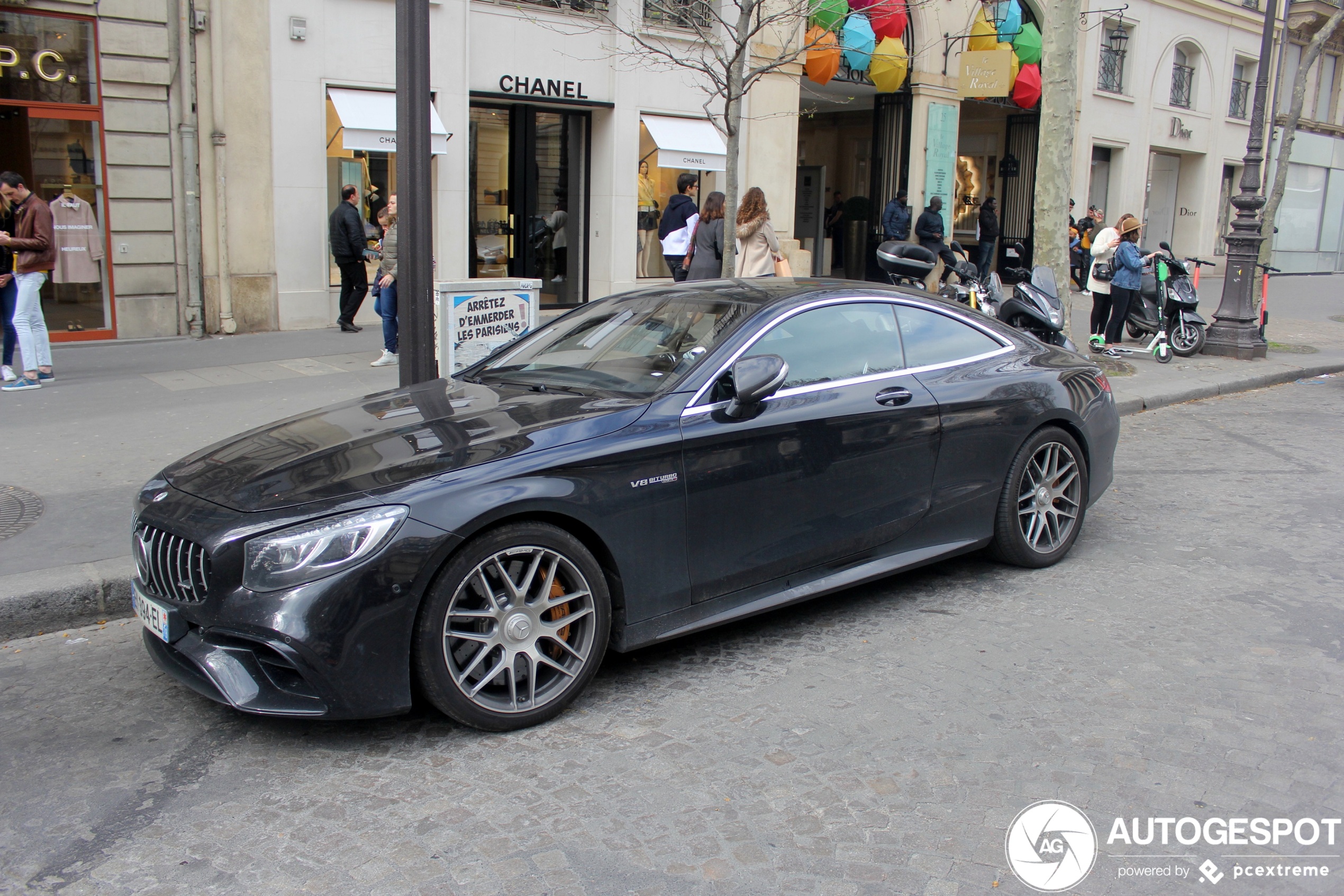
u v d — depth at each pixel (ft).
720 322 15.08
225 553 11.44
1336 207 108.37
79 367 34.40
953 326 17.58
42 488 21.01
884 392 15.75
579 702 13.24
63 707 13.32
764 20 33.99
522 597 12.32
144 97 39.17
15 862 9.88
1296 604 16.62
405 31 19.25
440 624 11.77
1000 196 77.92
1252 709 12.91
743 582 14.30
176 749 12.15
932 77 64.90
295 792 11.14
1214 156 92.84
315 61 42.50
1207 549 19.57
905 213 62.08
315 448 13.26
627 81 51.24
